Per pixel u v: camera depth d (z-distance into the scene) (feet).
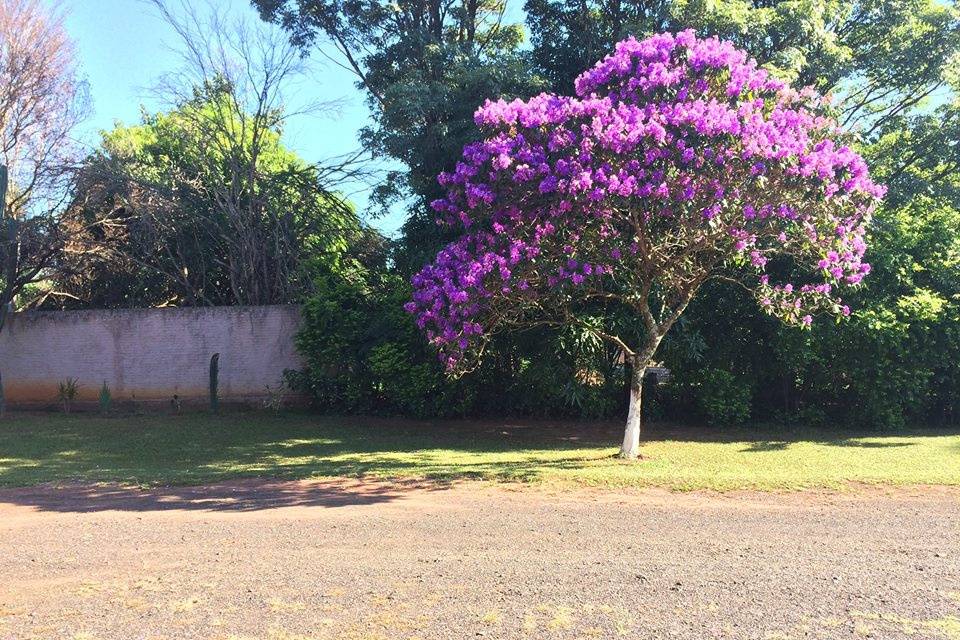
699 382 38.78
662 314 31.76
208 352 45.47
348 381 42.65
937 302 34.04
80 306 52.95
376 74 48.60
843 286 34.22
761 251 26.94
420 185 39.14
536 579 13.75
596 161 24.00
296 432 37.29
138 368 45.62
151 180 48.11
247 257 48.57
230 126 51.29
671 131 23.45
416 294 29.22
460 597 12.80
